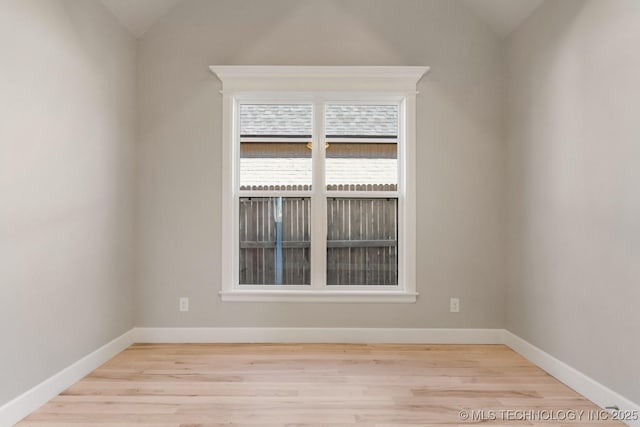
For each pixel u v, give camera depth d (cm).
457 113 345
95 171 282
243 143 354
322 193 352
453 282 343
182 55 343
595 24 232
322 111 352
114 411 217
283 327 341
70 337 253
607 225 222
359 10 345
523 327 311
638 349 200
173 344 334
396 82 342
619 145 213
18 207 209
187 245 342
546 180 281
